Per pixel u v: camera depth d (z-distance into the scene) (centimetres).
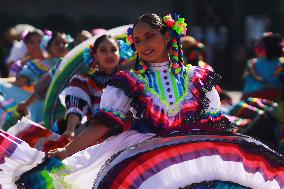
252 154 888
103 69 1196
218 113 941
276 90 1870
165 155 873
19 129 1055
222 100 1752
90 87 1191
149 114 920
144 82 925
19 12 4141
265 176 897
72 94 1181
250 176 888
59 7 4178
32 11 4153
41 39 1664
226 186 877
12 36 2431
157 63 937
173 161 870
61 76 1321
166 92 924
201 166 869
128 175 877
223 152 877
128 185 875
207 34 4153
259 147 890
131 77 921
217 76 948
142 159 879
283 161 904
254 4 4331
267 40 1862
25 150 925
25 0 4134
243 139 897
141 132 932
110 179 884
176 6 4272
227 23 4297
